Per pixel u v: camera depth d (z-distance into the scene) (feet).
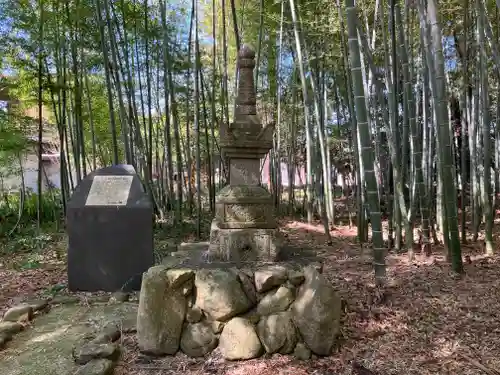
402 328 9.07
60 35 21.63
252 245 9.55
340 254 16.97
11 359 8.46
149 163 25.57
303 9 22.04
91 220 13.16
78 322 10.47
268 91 29.55
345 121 27.43
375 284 11.34
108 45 22.38
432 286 11.62
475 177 18.74
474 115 18.72
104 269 13.17
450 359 7.74
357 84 10.84
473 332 8.66
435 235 17.61
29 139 25.31
